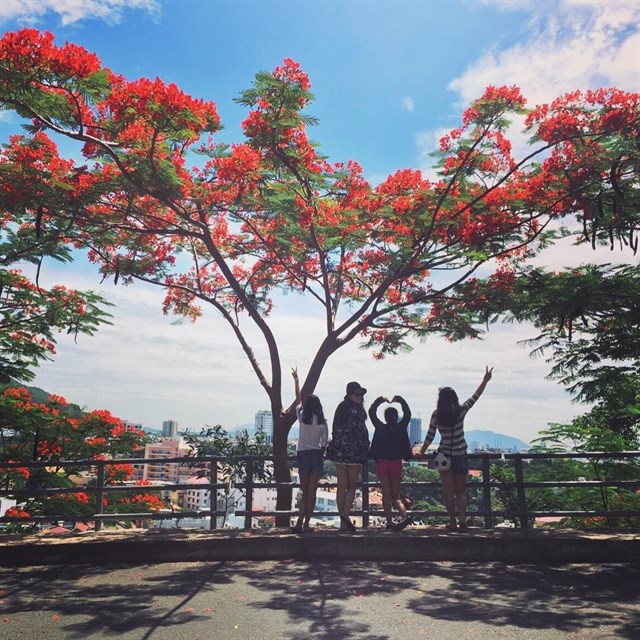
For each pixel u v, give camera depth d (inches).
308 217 457.1
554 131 426.6
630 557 277.6
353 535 287.0
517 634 175.5
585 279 440.1
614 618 190.7
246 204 508.4
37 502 573.3
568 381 498.3
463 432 301.3
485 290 498.6
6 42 319.0
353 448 295.6
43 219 497.4
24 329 578.2
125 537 289.0
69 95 378.6
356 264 557.3
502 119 425.4
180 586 233.8
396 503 304.5
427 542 283.0
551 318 458.9
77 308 565.3
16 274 548.1
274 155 435.2
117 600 213.6
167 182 426.6
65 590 229.1
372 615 193.9
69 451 601.9
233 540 285.3
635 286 431.8
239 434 529.7
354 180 504.4
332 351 526.0
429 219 465.4
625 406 486.3
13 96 352.5
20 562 275.9
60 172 440.8
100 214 493.4
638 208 446.9
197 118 375.6
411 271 499.2
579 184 446.3
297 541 285.9
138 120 382.3
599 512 303.0
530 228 490.0
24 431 572.7
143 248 592.4
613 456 308.0
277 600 212.1
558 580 241.9
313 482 295.9
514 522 362.9
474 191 474.9
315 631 178.1
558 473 458.9
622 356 464.4
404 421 310.3
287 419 492.1
